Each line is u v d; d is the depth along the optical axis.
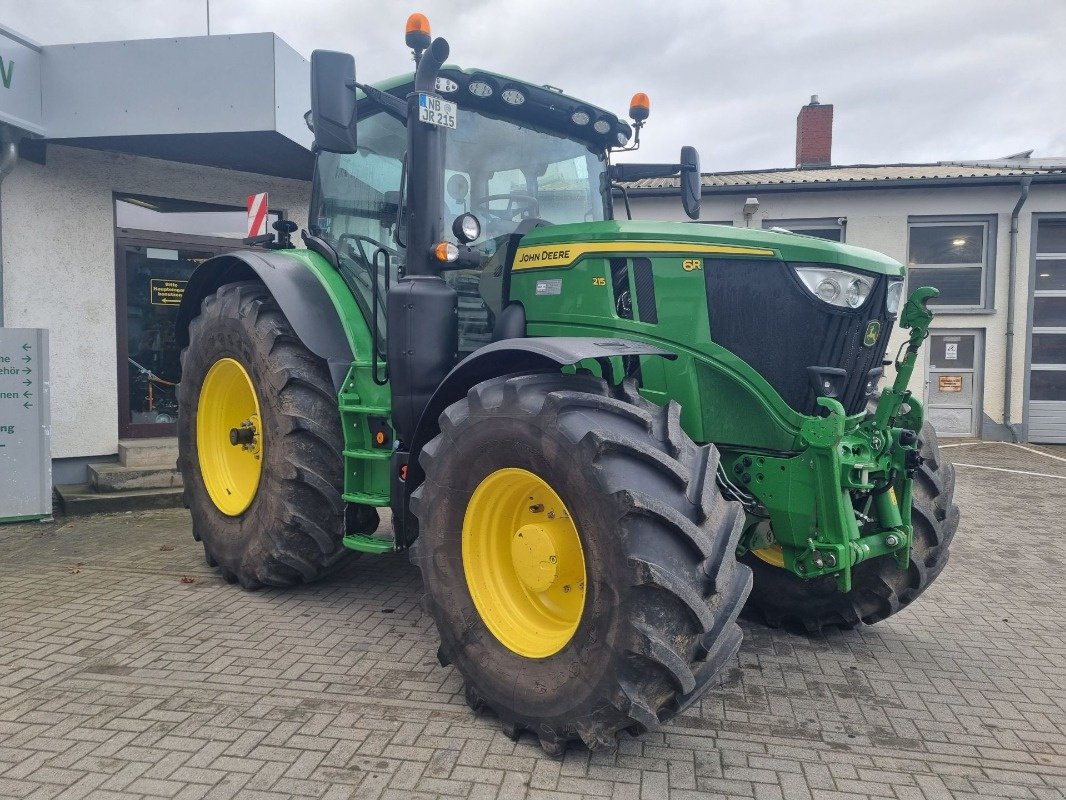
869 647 3.77
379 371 3.87
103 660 3.40
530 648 2.74
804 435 2.95
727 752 2.72
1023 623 4.15
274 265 4.30
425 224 3.50
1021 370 12.74
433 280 3.51
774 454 3.10
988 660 3.62
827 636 3.92
